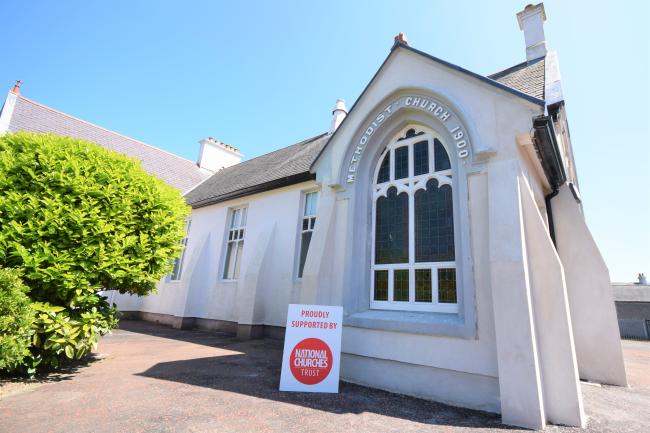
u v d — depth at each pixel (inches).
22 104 676.1
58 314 228.4
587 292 305.9
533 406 171.9
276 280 467.2
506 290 193.5
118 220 253.4
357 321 257.3
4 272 196.7
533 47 429.1
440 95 256.2
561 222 324.2
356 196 295.3
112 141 800.3
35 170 235.8
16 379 222.8
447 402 206.7
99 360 291.6
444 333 214.1
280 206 506.9
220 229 598.5
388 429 161.8
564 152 374.9
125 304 676.1
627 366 423.5
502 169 217.9
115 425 151.1
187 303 554.9
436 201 259.8
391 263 272.7
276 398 201.8
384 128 298.4
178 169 890.7
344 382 252.2
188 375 245.8
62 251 227.9
